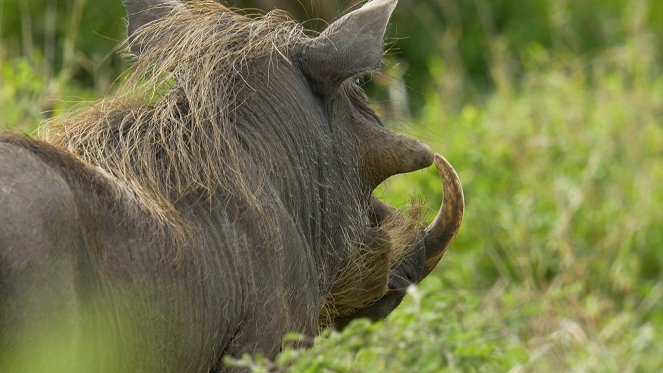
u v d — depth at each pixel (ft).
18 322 28.55
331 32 39.65
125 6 41.39
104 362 31.53
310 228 39.22
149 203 33.50
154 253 32.68
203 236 34.73
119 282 31.78
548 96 91.50
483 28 113.80
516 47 114.21
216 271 34.58
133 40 40.73
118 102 37.93
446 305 42.29
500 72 96.12
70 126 36.94
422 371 38.42
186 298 33.50
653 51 107.34
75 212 30.32
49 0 90.99
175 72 38.52
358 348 39.96
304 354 36.55
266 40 39.50
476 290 71.10
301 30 40.47
